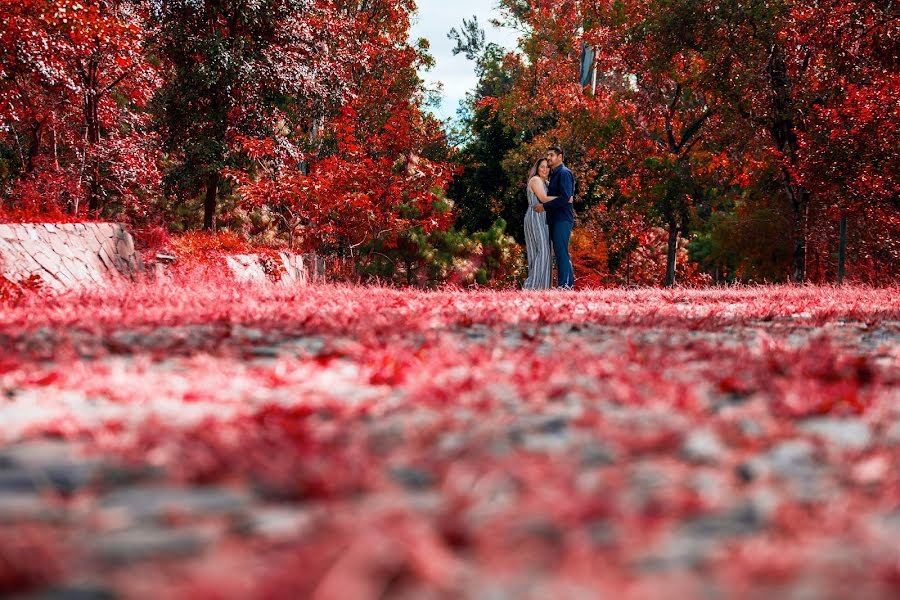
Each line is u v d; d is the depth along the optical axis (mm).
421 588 1205
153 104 27422
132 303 7883
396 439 2428
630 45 33812
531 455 2193
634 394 3195
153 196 29625
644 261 44688
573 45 41688
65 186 23891
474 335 5887
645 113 36844
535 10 45031
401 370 3850
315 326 6020
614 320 7281
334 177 21719
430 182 22703
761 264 36344
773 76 31000
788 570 1304
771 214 34719
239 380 3639
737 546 1443
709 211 46594
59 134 29734
